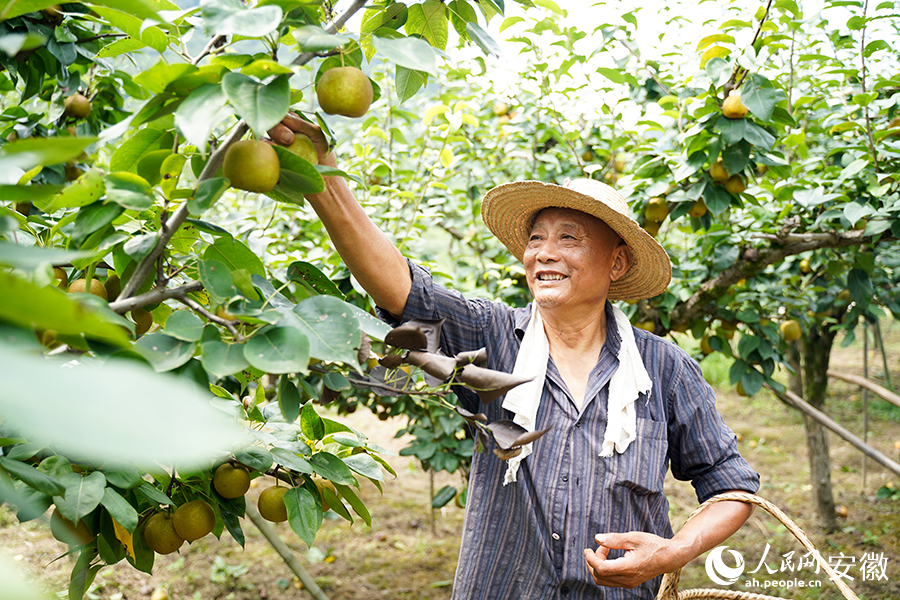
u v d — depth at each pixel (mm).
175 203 1236
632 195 3041
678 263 3510
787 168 2717
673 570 1666
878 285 3998
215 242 1256
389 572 4410
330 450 1573
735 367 3633
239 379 1334
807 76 3584
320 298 1033
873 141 2990
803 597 4008
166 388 388
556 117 3559
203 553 4457
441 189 3963
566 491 1745
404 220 3461
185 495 1421
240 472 1385
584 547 1727
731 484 1874
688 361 1969
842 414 7477
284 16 1018
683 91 3344
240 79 951
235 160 998
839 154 3400
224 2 952
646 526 1818
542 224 1906
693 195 2770
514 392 1786
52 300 419
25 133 2252
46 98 2291
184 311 1001
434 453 3660
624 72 3330
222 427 384
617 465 1763
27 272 1002
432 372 1144
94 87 2535
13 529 4023
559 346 1941
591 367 1917
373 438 6926
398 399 3738
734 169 2598
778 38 2484
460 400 1876
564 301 1822
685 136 2596
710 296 3424
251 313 999
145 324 1296
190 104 918
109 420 345
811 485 5289
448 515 5410
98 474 1150
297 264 1320
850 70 3045
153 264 1139
